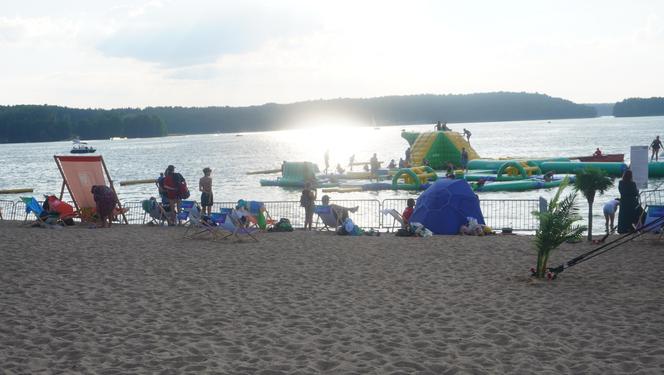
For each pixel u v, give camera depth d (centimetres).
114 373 657
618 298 960
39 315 883
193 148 13512
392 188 3625
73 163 2056
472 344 749
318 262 1295
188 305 945
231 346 748
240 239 1605
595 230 1902
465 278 1123
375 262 1288
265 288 1056
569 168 4100
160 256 1370
